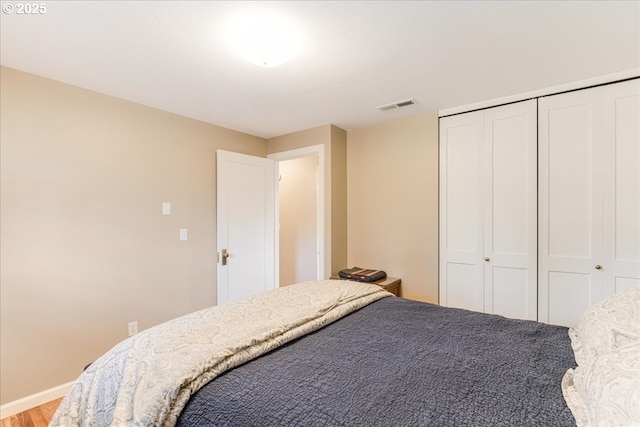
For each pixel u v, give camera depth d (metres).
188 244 2.87
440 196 2.82
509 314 2.49
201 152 3.01
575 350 1.10
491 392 0.87
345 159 3.40
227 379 0.95
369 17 1.48
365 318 1.52
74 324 2.18
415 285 2.96
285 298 1.61
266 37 1.58
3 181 1.91
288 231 4.88
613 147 2.11
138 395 0.91
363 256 3.29
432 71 2.05
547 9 1.43
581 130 2.22
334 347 1.18
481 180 2.62
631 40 1.68
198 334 1.15
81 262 2.21
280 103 2.59
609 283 2.12
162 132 2.70
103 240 2.32
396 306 1.73
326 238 3.20
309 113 2.85
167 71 2.01
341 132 3.34
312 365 1.04
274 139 3.65
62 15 1.44
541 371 0.99
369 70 2.02
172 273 2.74
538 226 2.38
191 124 2.93
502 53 1.82
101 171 2.32
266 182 3.55
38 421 1.89
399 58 1.87
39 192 2.04
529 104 2.41
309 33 1.61
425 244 2.90
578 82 2.20
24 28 1.54
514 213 2.47
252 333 1.16
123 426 0.87
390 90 2.35
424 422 0.75
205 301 2.99
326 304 1.54
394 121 3.08
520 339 1.25
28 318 1.99
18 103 1.96
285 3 1.38
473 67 2.00
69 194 2.17
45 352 2.05
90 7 1.39
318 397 0.85
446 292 2.79
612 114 2.11
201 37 1.63
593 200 2.18
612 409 0.63
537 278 2.38
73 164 2.19
